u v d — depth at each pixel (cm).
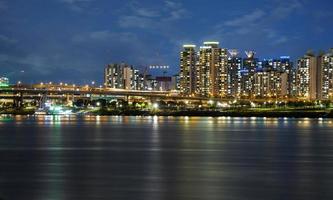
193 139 12050
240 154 8650
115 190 5203
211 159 7912
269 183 5644
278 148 9831
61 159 7838
